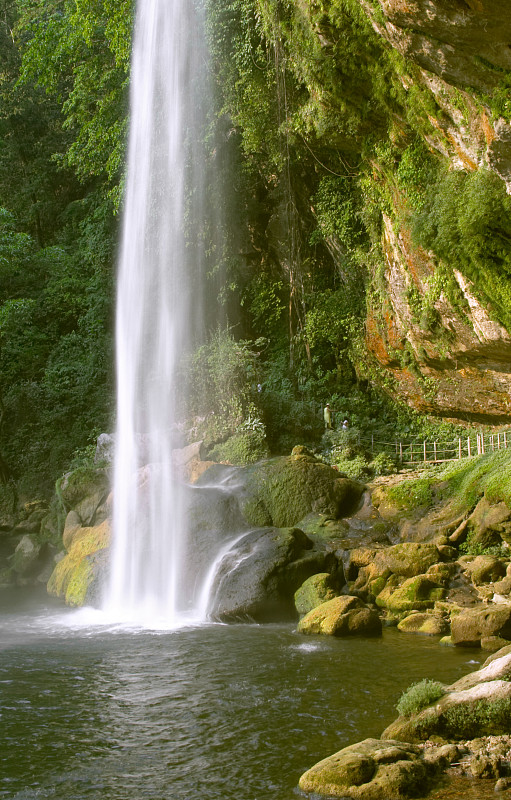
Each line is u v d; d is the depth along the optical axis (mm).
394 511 17016
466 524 15336
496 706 6730
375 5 9094
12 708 8570
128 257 29297
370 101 13594
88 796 6145
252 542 15586
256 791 6152
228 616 14164
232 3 19875
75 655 11344
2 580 21281
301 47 14305
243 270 28766
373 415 25656
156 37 25469
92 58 27625
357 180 18812
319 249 26812
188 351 27578
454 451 21312
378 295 20141
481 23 7516
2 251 28047
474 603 12906
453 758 6402
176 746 7234
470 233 10766
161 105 25891
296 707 8305
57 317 34562
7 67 36688
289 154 22078
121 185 27984
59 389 31016
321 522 16938
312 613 12945
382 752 6312
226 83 21000
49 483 27156
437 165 12453
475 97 8773
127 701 8766
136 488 19297
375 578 14477
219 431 23203
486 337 13789
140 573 16938
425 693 7367
